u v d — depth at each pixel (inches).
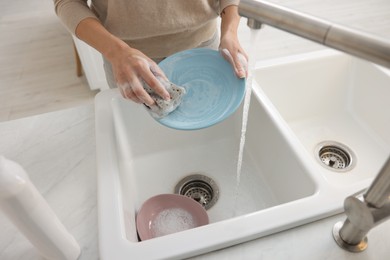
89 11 28.9
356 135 33.0
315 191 20.3
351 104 34.6
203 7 30.3
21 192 13.9
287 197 25.7
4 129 26.5
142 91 22.8
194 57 27.3
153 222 24.8
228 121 33.1
